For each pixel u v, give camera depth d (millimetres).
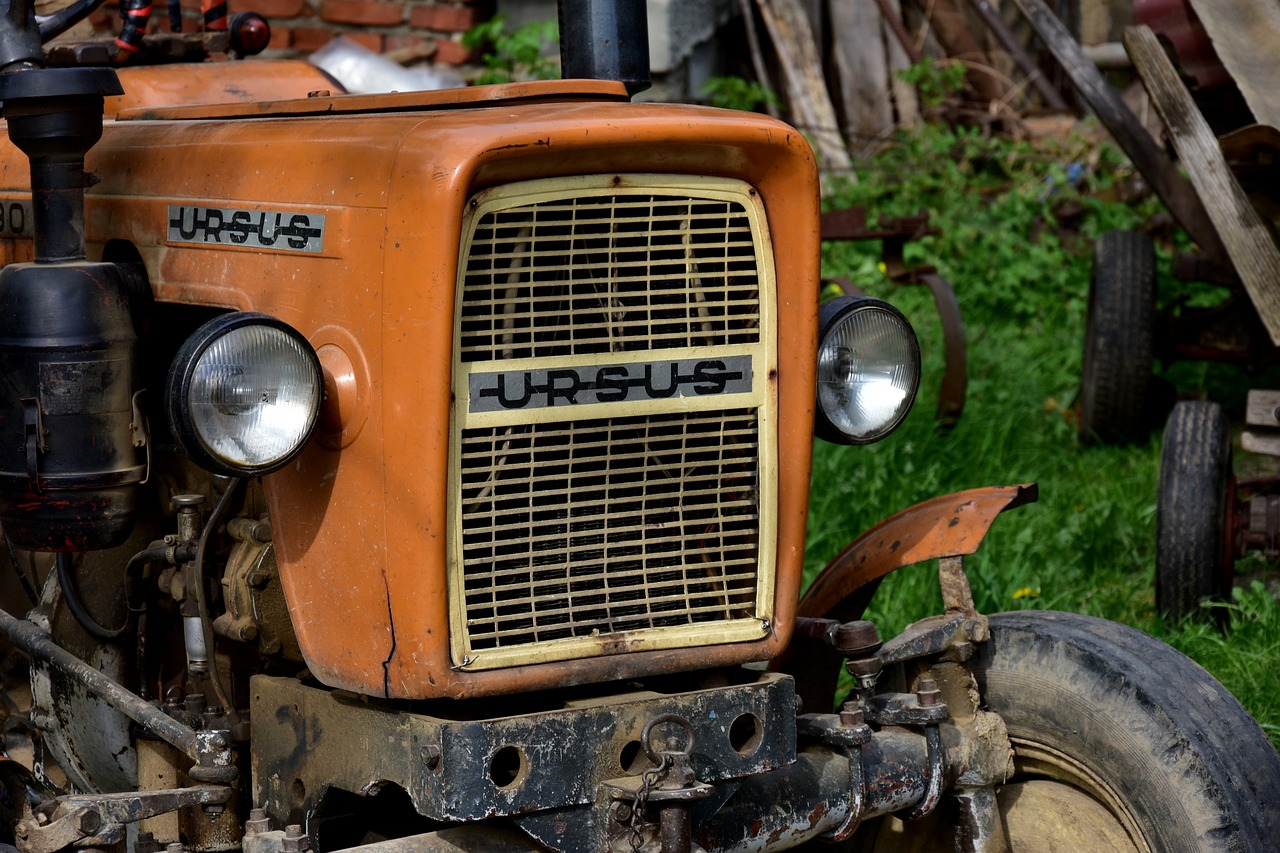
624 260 2377
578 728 2275
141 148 2812
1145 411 5906
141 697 2834
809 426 2561
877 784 2635
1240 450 6027
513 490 2348
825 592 3037
